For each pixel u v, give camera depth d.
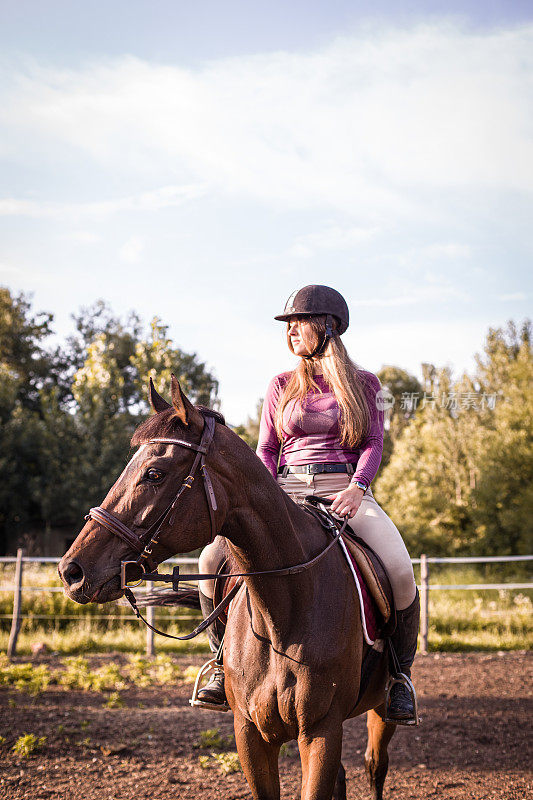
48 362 34.72
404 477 23.73
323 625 2.50
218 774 4.60
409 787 4.41
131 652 9.70
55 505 24.86
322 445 3.00
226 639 2.76
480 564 21.52
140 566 2.15
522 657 9.36
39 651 9.42
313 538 2.65
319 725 2.48
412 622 3.10
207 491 2.23
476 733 5.73
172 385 2.25
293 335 3.08
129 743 5.25
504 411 22.88
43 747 5.11
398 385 26.75
